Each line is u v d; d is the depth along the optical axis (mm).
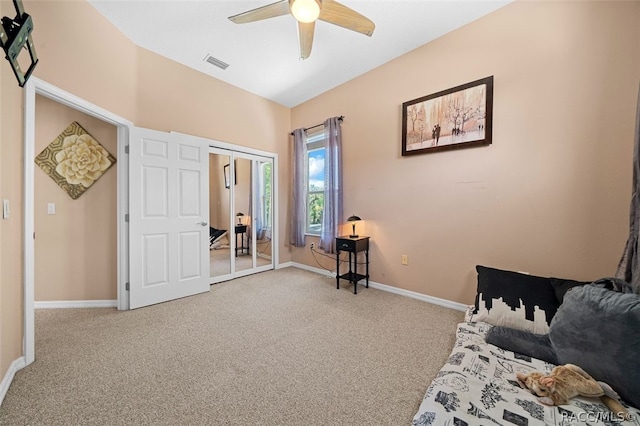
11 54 1107
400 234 2986
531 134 2096
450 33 2523
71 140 2574
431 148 2656
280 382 1518
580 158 1895
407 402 1358
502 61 2225
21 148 1634
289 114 4430
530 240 2121
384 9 2232
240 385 1491
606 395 1039
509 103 2193
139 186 2631
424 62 2721
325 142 3652
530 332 1593
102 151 2648
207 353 1817
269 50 2824
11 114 1531
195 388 1465
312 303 2758
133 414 1277
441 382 1208
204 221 3148
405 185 2922
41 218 2543
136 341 1973
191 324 2268
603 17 1790
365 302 2773
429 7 2217
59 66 1879
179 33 2533
